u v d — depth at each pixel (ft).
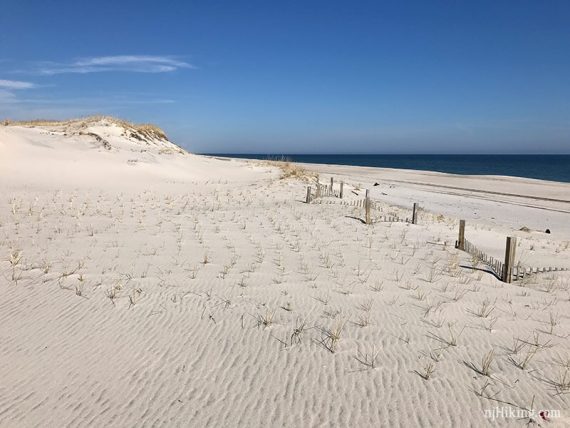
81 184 79.30
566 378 17.56
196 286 27.63
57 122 145.07
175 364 18.94
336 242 41.83
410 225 54.08
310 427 14.97
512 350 19.95
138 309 24.12
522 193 128.88
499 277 33.04
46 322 22.66
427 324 22.75
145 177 91.86
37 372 18.30
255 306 24.70
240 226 48.37
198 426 15.14
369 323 22.71
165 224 48.52
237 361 19.16
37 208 56.85
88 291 26.48
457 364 18.69
